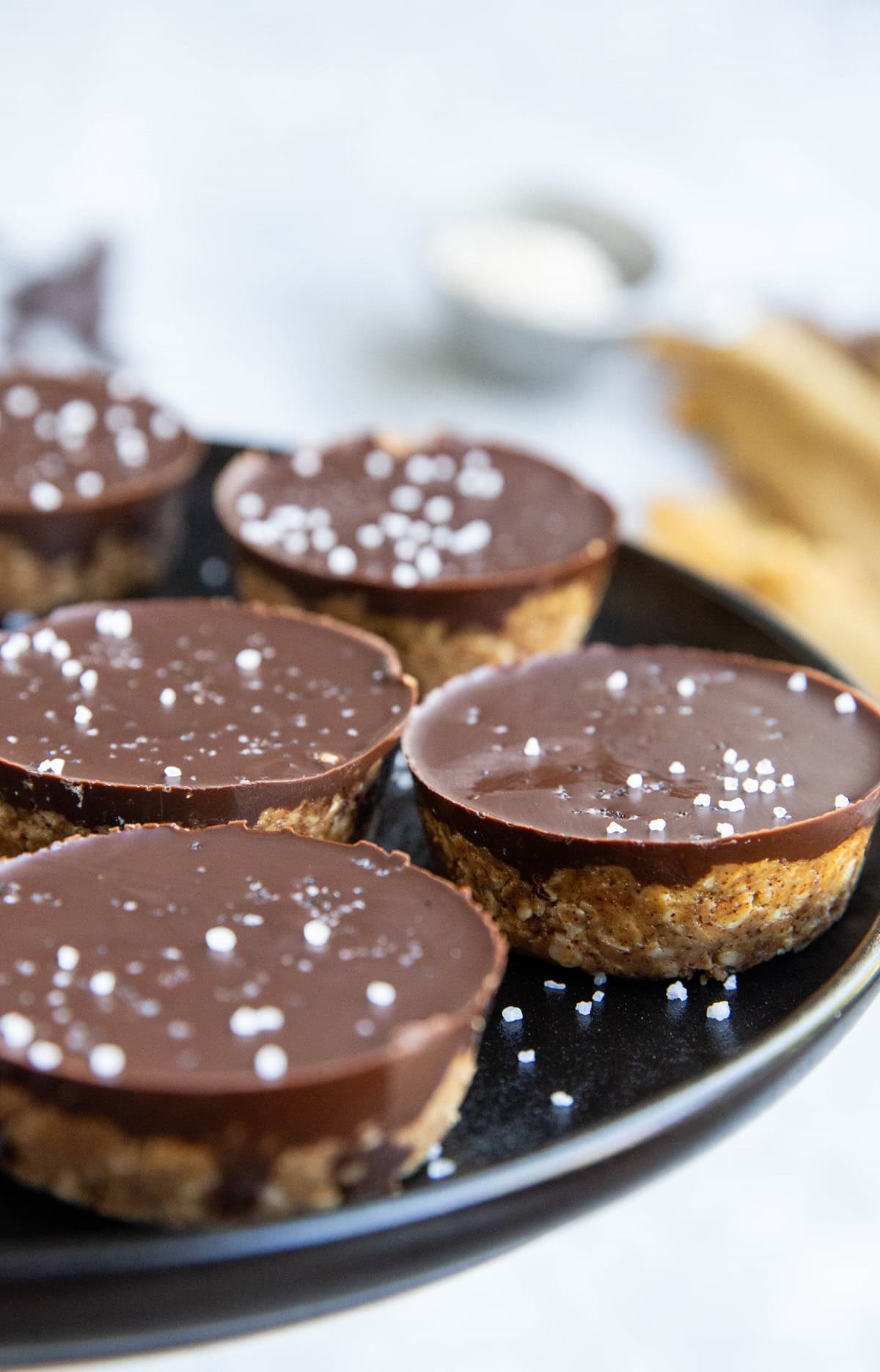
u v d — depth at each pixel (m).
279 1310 0.39
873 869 0.46
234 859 0.43
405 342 0.77
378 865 0.42
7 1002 0.40
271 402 0.72
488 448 0.56
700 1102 0.41
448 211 0.76
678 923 0.44
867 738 0.46
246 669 0.48
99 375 0.59
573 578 0.52
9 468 0.55
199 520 0.57
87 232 0.76
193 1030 0.40
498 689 0.47
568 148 0.92
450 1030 0.40
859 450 0.68
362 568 0.52
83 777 0.44
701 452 0.72
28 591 0.54
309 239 0.85
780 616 0.52
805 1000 0.43
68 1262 0.38
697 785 0.45
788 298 0.77
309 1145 0.39
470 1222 0.39
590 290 0.74
